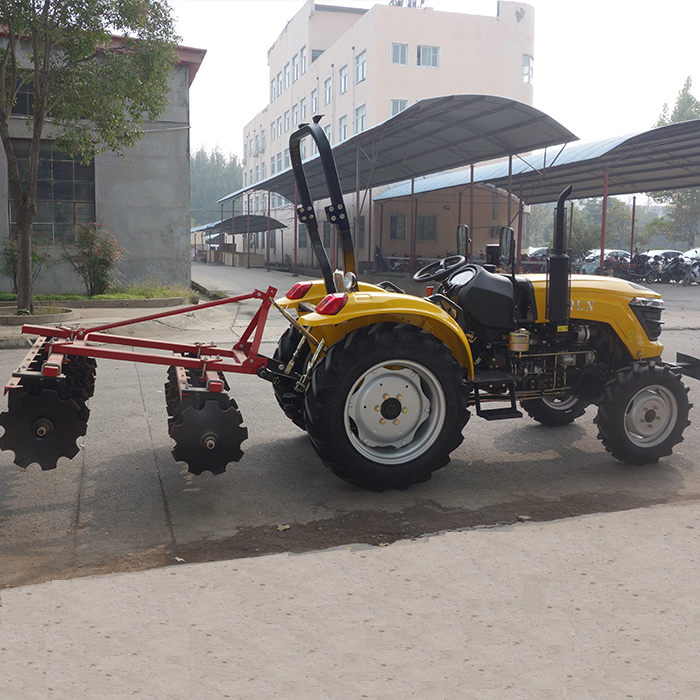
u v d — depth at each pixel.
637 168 23.80
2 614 2.36
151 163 17.12
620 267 27.33
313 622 2.29
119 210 16.98
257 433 5.23
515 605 2.40
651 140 18.30
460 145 21.22
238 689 1.92
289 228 43.38
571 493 3.98
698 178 24.98
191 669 2.02
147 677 1.98
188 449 3.56
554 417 5.44
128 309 14.55
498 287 4.31
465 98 15.40
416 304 3.92
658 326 4.69
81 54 11.97
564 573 2.66
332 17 47.44
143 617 2.33
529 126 17.69
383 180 29.47
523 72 39.53
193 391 3.57
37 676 1.98
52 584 2.59
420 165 25.33
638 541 2.96
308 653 2.11
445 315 3.99
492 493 3.97
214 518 3.57
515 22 38.91
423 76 37.56
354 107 39.53
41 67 13.11
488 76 38.75
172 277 17.62
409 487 4.06
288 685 1.94
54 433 3.51
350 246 4.00
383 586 2.56
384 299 3.90
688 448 4.88
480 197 32.88
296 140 4.15
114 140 12.98
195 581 2.61
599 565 2.72
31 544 3.24
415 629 2.25
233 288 20.11
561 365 4.57
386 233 32.97
